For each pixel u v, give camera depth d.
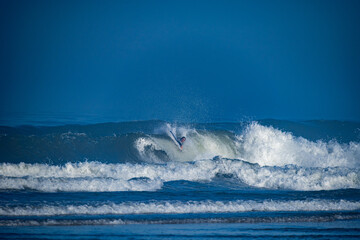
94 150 85.69
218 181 73.31
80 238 41.94
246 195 64.50
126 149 87.62
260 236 44.59
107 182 64.44
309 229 48.19
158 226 47.69
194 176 73.50
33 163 75.00
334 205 59.56
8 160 75.88
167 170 73.25
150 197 59.72
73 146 84.50
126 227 46.69
